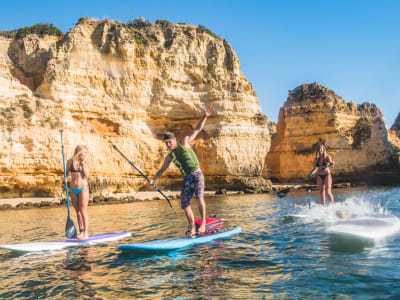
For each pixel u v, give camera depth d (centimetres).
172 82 3055
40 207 1964
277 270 468
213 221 809
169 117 3048
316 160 1073
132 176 2764
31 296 408
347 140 3978
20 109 2298
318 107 4003
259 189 3017
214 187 3120
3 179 2161
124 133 2742
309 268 469
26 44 2881
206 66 3219
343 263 482
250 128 3253
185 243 637
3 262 569
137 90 2884
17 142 2197
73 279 466
